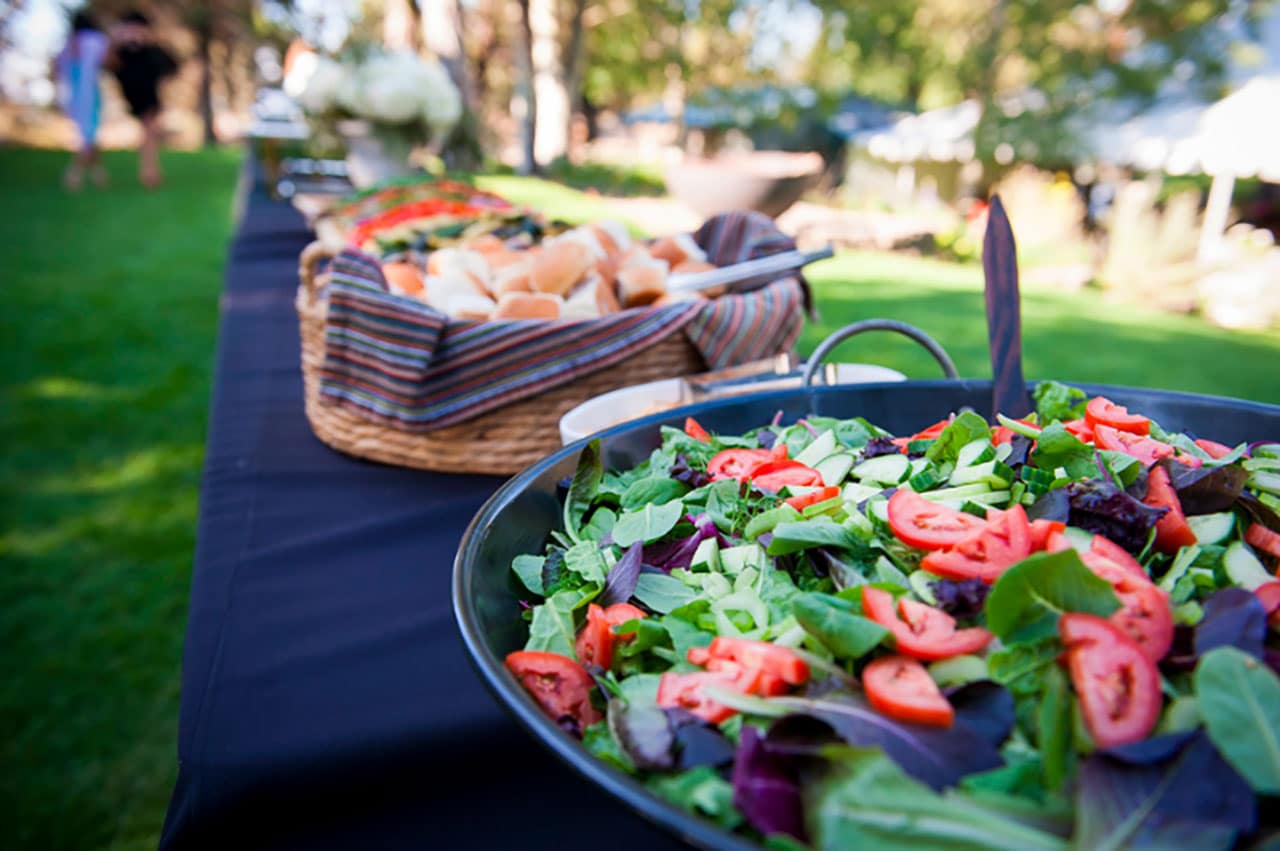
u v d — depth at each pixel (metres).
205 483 1.18
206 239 7.71
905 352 4.14
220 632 0.80
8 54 19.41
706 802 0.38
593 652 0.53
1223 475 0.56
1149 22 10.52
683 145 15.91
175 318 5.12
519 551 0.62
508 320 1.17
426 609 0.84
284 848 0.60
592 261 1.43
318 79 3.47
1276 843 0.32
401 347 1.13
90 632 2.11
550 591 0.59
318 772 0.62
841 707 0.42
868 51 12.65
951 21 12.21
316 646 0.78
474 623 0.46
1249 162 8.41
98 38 10.29
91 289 5.75
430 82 3.47
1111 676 0.39
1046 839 0.34
